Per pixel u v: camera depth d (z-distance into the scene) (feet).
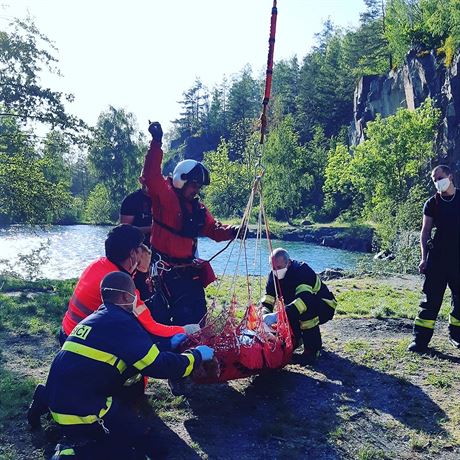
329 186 197.67
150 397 17.88
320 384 19.34
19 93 66.18
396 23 211.61
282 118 285.84
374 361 21.81
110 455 12.57
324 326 27.25
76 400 12.28
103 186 249.96
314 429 16.29
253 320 18.95
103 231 188.55
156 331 15.85
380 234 108.27
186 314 18.33
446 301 34.09
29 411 15.31
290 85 332.39
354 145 213.05
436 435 16.12
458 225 21.95
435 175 22.04
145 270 15.99
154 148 17.85
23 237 153.07
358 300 34.37
